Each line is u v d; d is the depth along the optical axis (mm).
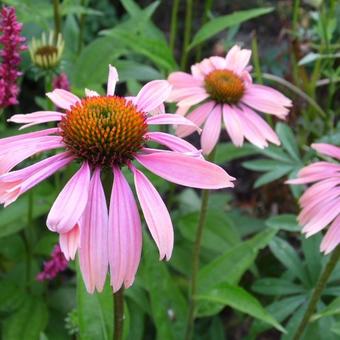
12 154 173
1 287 313
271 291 294
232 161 492
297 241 392
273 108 266
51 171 168
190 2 361
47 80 287
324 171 235
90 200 160
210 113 263
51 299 325
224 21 329
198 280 277
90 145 172
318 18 374
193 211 366
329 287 294
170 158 172
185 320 281
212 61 285
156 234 155
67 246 148
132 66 369
